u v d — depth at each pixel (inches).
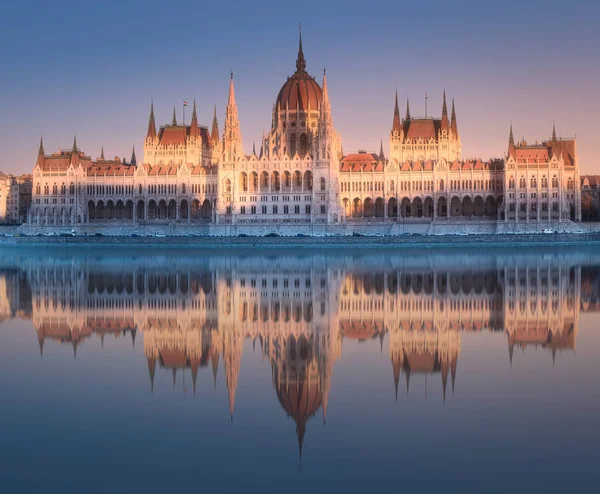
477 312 3659.0
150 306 3964.1
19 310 3841.0
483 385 2215.8
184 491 1482.5
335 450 1692.9
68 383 2271.2
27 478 1546.5
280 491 1477.6
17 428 1845.5
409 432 1801.2
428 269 6225.4
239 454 1670.8
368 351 2721.5
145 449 1702.8
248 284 5068.9
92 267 6781.5
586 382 2235.5
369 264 6879.9
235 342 2915.8
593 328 3166.8
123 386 2234.3
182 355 2672.2
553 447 1694.1
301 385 2233.0
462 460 1628.9
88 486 1510.8
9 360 2603.3
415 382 2261.3
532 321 3371.1
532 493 1462.8
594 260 7165.4
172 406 2022.6
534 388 2177.7
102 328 3262.8
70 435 1796.3
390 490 1480.1
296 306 3924.7
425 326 3260.3
